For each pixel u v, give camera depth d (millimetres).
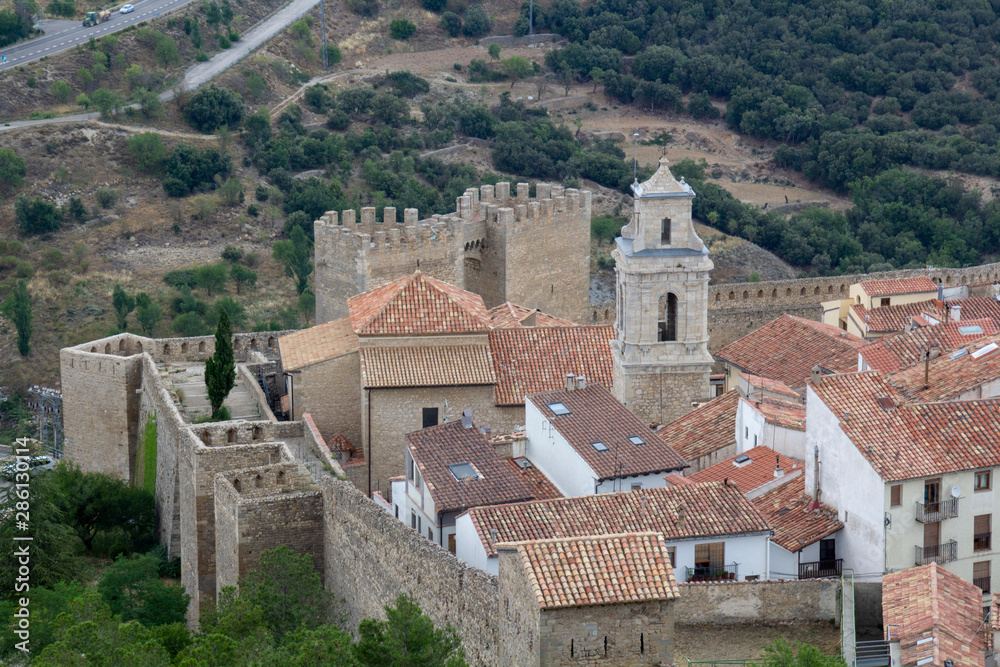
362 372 110125
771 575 85562
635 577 62906
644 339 109625
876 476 82750
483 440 95500
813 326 123312
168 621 93938
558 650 61938
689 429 105312
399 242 134875
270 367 125000
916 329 113562
